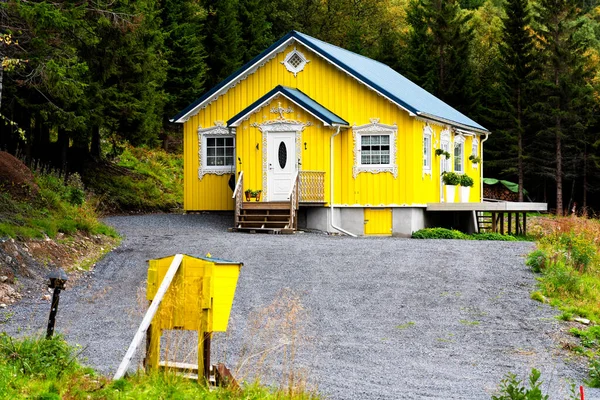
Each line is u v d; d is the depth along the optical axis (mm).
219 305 7602
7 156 20938
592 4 78375
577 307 14125
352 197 26328
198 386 7480
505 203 27000
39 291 13969
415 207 25938
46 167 26609
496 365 10516
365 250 19359
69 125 23438
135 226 23984
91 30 20922
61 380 7293
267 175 26219
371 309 13516
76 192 22297
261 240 21234
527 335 12211
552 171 47625
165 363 7695
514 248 20156
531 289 15281
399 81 32000
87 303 13289
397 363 10367
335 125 25375
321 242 21000
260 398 7465
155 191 33125
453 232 25203
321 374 9602
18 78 22094
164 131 43344
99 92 25484
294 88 27172
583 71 47125
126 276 15664
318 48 26422
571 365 10773
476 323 12812
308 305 13656
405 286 15258
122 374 7129
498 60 50438
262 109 26312
